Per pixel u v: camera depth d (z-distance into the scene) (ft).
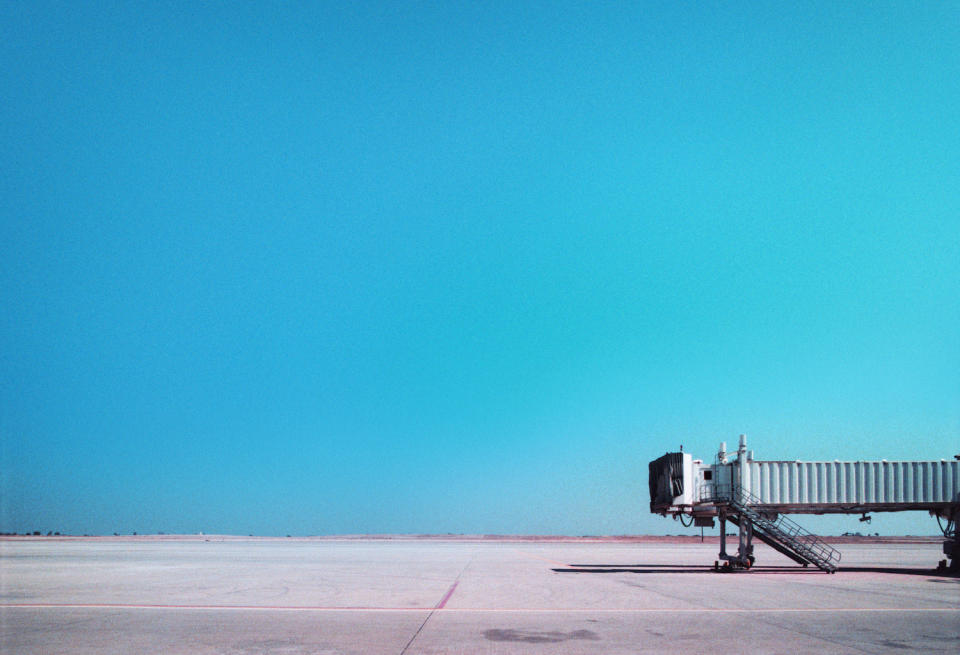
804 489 151.53
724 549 155.63
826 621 75.05
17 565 172.14
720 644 61.00
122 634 65.92
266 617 77.61
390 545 415.85
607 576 140.56
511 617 77.87
